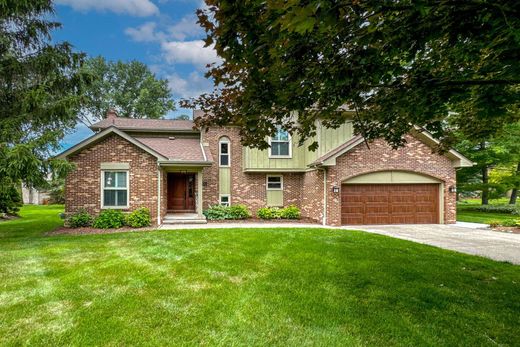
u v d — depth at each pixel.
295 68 3.29
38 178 8.97
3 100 9.68
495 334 3.39
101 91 34.91
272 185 16.22
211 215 14.73
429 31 2.97
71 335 3.29
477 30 2.95
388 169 13.60
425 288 4.73
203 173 15.67
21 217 17.30
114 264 5.95
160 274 5.33
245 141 5.08
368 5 2.41
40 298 4.26
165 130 16.42
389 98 4.39
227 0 2.71
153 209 12.71
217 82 4.10
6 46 9.48
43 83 9.62
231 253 6.88
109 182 12.49
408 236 10.34
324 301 4.23
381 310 3.97
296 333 3.38
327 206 13.26
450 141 6.45
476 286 4.85
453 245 8.65
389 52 3.20
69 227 11.92
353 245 7.80
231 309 3.95
